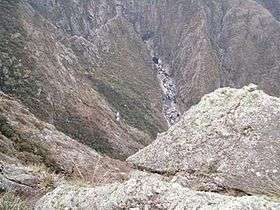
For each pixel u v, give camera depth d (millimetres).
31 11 160125
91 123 129125
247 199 7402
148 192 8047
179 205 7664
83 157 40594
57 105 122562
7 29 131500
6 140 31469
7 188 11445
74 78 150625
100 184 11375
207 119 11984
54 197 9352
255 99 11883
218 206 7359
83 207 8602
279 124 11211
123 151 127062
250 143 10953
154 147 12266
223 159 10898
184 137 11891
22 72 119500
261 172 10375
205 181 10562
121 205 8070
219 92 12586
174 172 11305
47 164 32125
